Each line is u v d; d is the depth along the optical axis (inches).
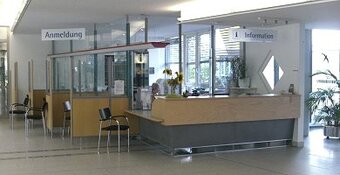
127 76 376.8
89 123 347.6
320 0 240.7
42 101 464.4
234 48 433.1
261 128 338.3
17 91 537.0
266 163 276.4
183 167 263.4
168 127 307.9
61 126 404.8
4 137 382.6
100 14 371.6
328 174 244.5
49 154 303.3
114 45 406.6
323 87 416.2
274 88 375.2
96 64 402.6
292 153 312.8
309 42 426.9
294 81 350.6
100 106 350.9
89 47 458.6
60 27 470.3
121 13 365.7
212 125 317.7
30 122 478.9
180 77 317.7
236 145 330.6
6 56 546.9
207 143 317.7
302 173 247.1
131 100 373.1
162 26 449.7
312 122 455.2
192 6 330.3
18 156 296.0
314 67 434.3
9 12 467.8
